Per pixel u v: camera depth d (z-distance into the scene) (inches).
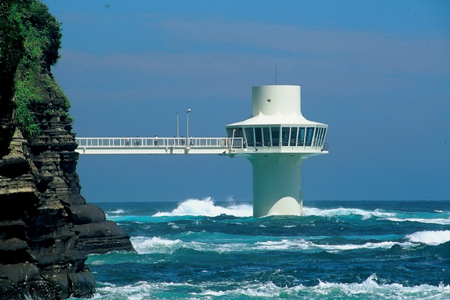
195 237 3838.6
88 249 2795.3
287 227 4315.9
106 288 2142.0
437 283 2289.6
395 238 3668.8
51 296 1744.6
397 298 2065.7
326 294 2118.6
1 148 1646.2
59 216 1918.1
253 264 2704.2
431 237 3467.0
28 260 1692.9
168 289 2165.4
